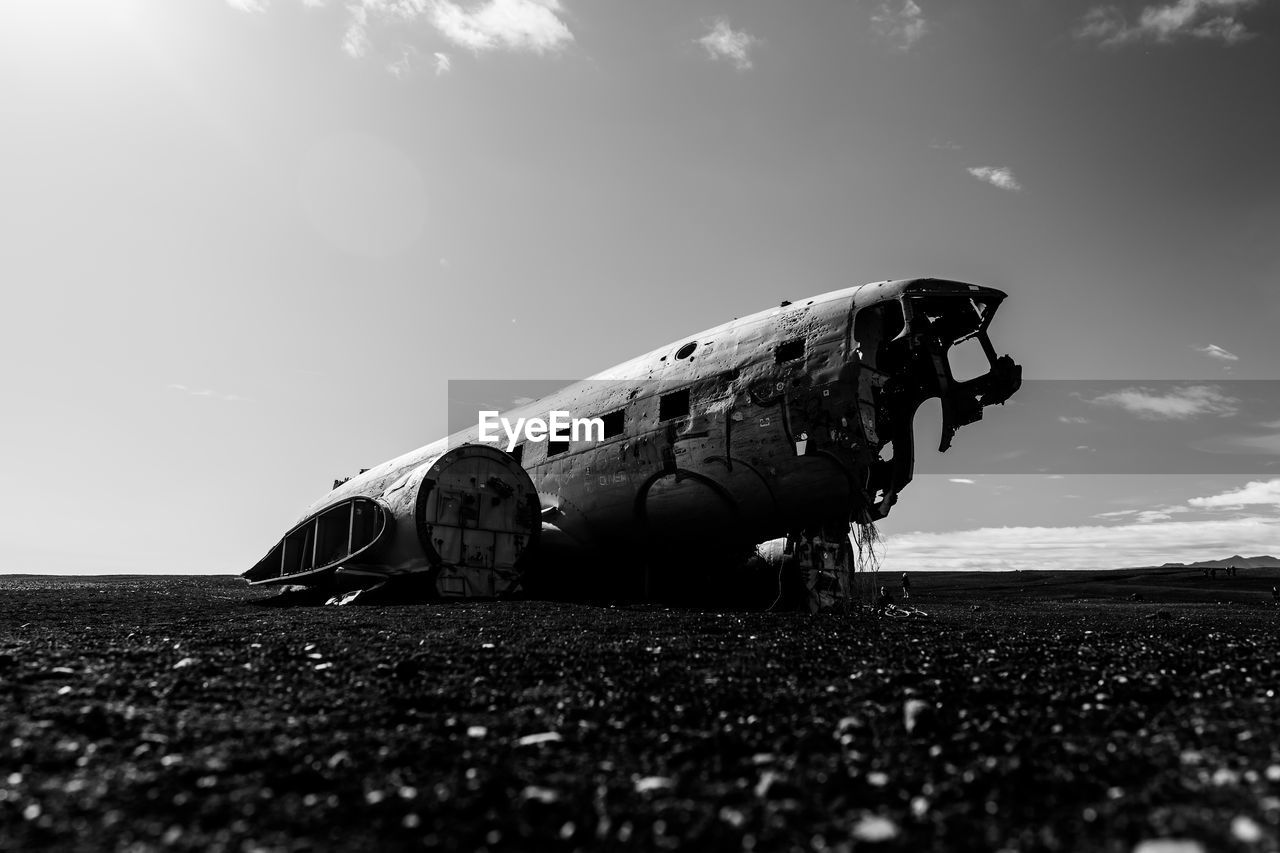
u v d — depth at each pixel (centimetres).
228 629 864
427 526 1431
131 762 325
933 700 453
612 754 352
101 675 519
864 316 1288
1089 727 392
